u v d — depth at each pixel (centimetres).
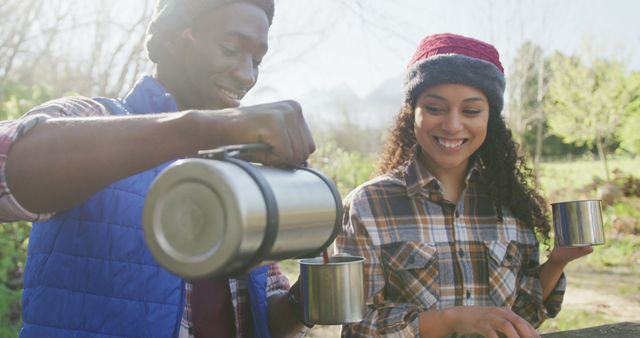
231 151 114
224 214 105
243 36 162
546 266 231
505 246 234
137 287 151
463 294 226
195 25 163
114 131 118
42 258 154
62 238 152
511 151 240
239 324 178
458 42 223
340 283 148
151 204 110
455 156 222
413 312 204
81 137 118
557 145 3144
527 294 235
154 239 110
